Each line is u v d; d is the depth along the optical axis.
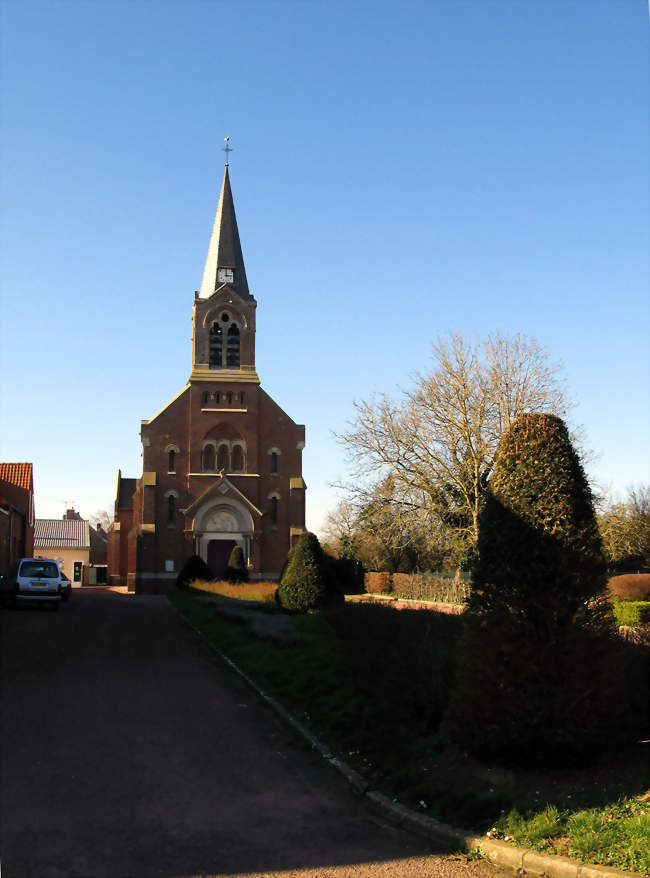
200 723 12.74
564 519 9.59
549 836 7.54
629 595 32.19
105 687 15.18
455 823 8.20
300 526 53.66
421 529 43.44
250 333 55.50
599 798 8.15
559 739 9.02
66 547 88.25
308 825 8.43
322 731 12.01
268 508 53.75
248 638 20.88
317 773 10.30
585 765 9.18
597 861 6.95
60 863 7.20
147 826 8.20
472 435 42.28
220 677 16.91
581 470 9.95
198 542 51.84
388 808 8.81
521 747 9.20
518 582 9.51
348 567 50.59
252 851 7.67
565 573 9.45
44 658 18.16
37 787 9.23
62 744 11.11
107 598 41.19
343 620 14.78
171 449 53.12
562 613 9.34
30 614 28.08
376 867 7.34
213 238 58.41
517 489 9.84
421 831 8.24
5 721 12.24
